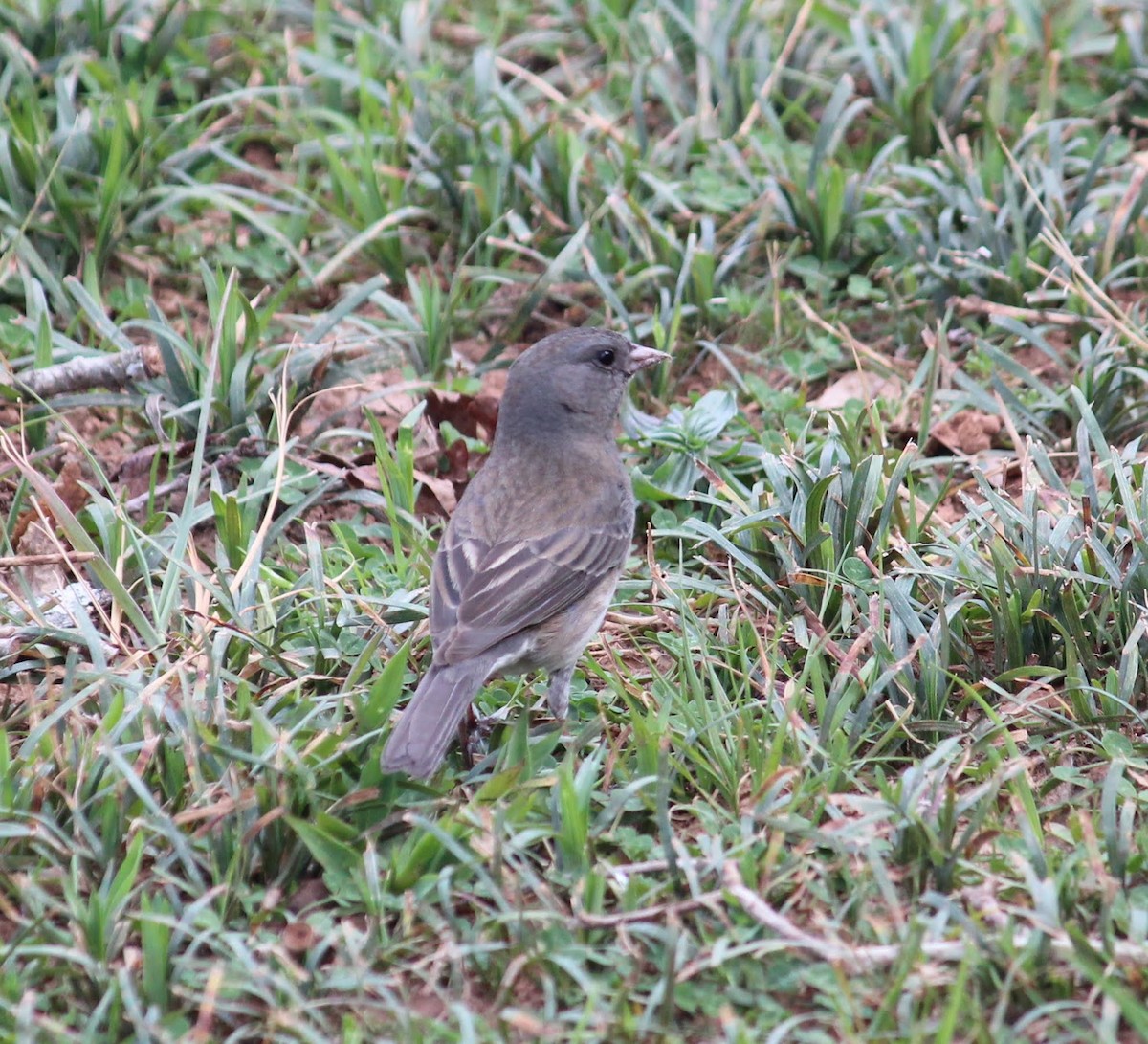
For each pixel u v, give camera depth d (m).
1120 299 13.99
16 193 14.08
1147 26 16.70
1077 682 9.64
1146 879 8.33
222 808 8.26
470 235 14.77
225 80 16.22
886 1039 7.24
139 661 9.80
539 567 9.64
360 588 10.80
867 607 10.30
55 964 7.80
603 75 16.30
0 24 16.28
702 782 9.05
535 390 10.54
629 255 14.34
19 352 13.00
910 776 8.61
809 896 8.23
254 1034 7.46
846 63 16.53
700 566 11.37
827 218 14.40
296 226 14.72
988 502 11.49
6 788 8.61
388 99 15.87
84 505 11.97
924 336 13.37
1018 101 16.06
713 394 12.43
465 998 7.73
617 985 7.73
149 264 14.38
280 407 11.37
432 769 8.45
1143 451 12.26
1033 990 7.51
